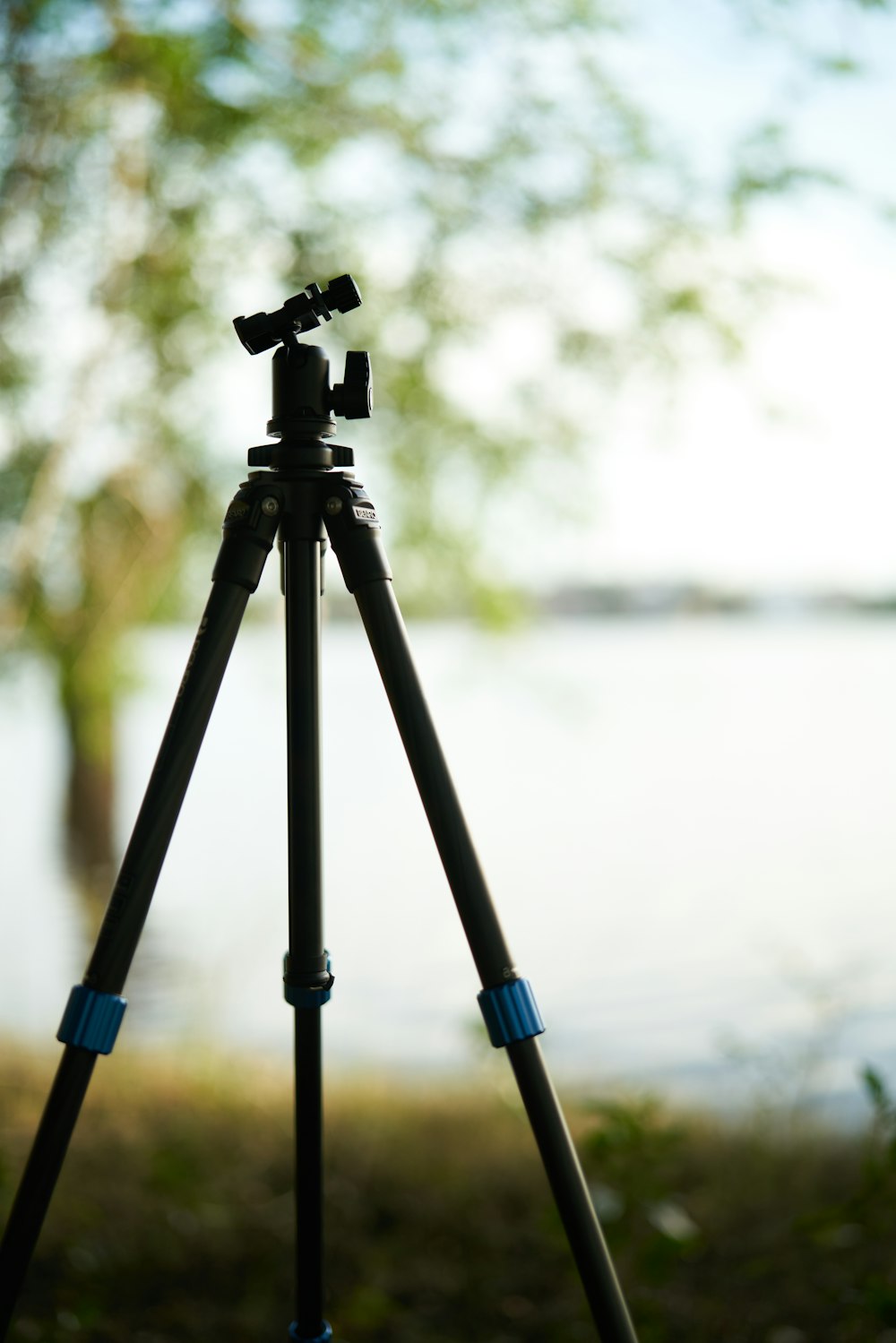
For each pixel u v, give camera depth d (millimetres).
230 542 1098
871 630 64438
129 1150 2936
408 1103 3512
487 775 19688
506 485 5535
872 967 7293
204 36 4500
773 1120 3166
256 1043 4941
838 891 10273
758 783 18281
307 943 1193
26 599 5293
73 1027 983
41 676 5742
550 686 6547
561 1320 2100
